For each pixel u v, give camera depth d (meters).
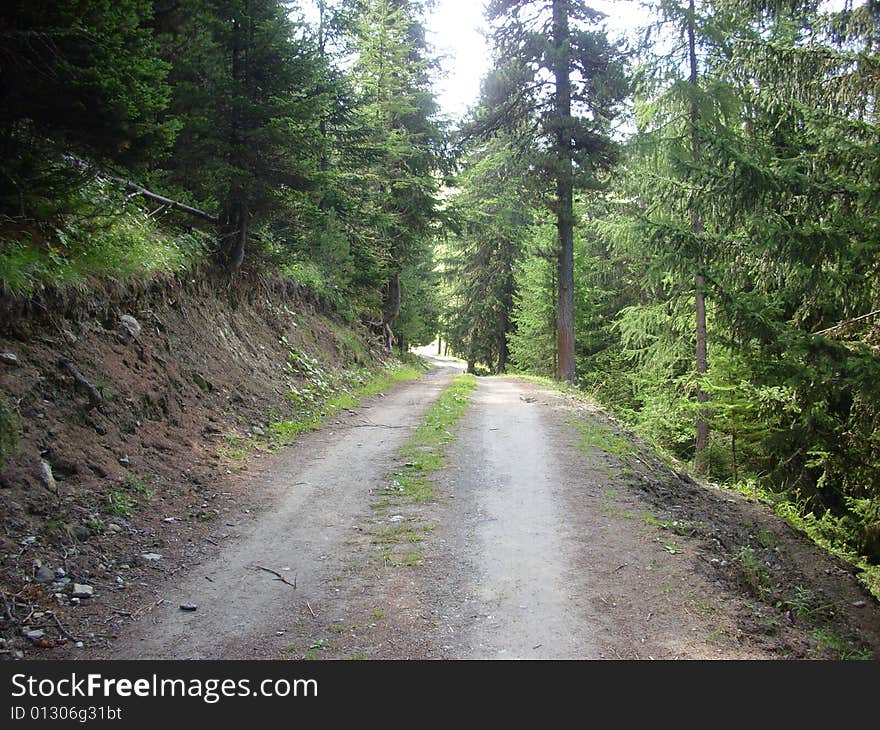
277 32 10.84
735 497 11.91
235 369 11.81
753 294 9.87
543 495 8.30
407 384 22.03
